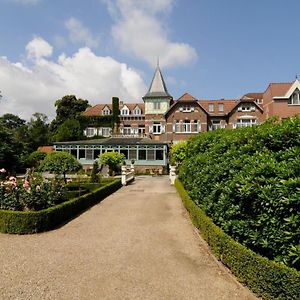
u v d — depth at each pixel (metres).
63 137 56.03
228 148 7.74
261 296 4.89
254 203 5.34
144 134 54.78
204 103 52.78
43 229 9.23
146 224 10.17
